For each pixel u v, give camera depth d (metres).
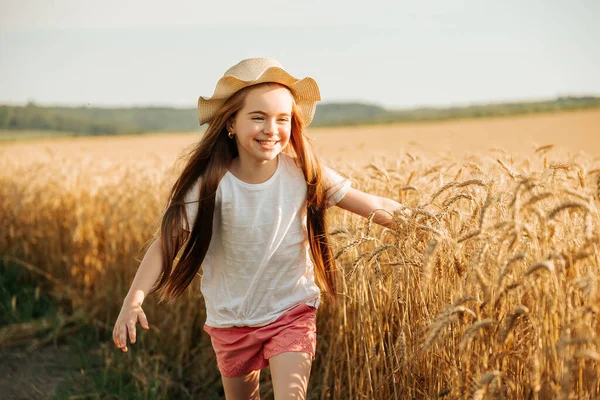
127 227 5.74
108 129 40.47
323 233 2.96
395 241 2.78
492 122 42.28
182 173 2.86
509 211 2.49
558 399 2.03
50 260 6.99
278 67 2.66
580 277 2.11
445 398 2.59
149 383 4.18
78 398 4.14
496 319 2.32
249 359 2.89
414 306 2.78
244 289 2.89
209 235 2.85
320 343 3.85
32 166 8.51
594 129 30.28
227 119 2.81
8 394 4.41
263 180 2.84
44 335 5.51
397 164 4.49
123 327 2.61
